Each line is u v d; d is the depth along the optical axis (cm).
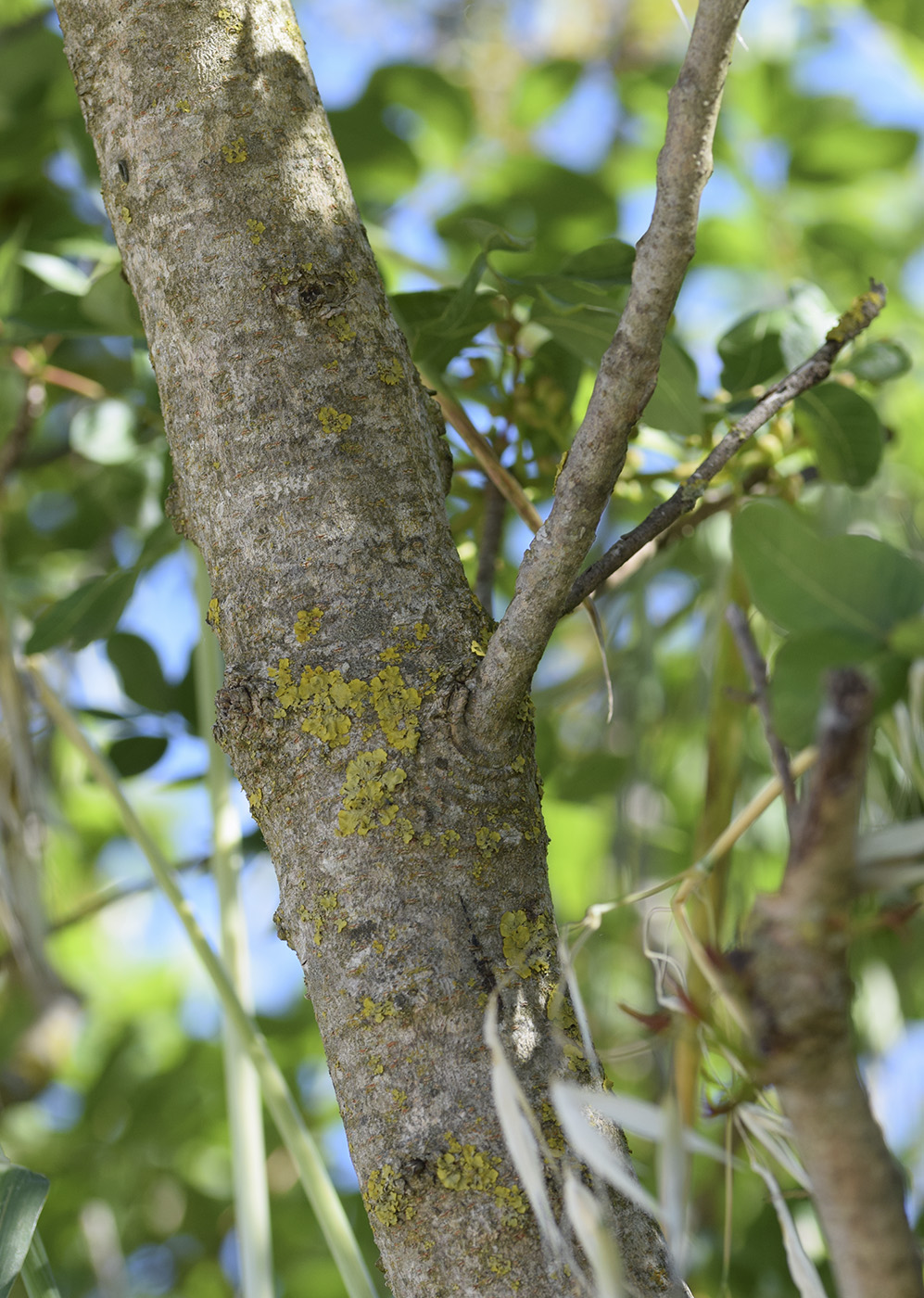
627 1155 225
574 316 244
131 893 311
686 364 244
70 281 287
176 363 229
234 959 240
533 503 251
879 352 249
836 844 216
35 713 282
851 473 247
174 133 230
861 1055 251
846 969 217
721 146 337
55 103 321
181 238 229
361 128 331
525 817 227
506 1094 222
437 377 244
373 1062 225
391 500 228
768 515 224
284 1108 237
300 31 233
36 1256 235
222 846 242
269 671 227
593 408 223
